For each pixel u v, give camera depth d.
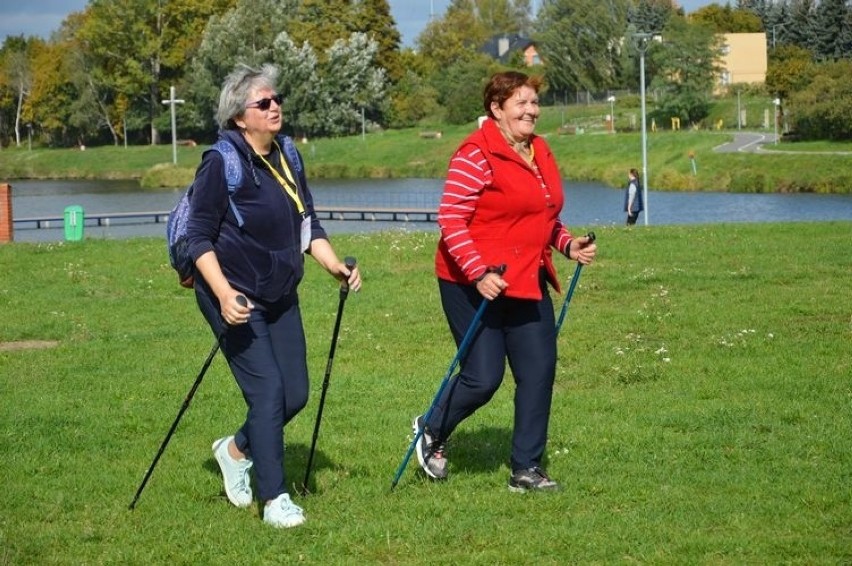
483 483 7.87
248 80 7.00
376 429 9.64
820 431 9.11
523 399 7.59
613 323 14.39
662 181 67.69
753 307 15.19
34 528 7.14
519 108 7.40
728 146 76.25
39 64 125.81
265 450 6.99
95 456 8.93
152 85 116.88
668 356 12.43
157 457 7.52
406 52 128.12
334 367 12.45
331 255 7.25
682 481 7.86
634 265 19.38
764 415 9.70
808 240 22.12
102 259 22.12
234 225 6.96
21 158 112.56
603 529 6.87
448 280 7.56
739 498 7.40
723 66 113.88
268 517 7.03
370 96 109.31
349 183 83.00
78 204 66.94
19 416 10.25
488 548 6.62
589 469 8.18
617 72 112.69
